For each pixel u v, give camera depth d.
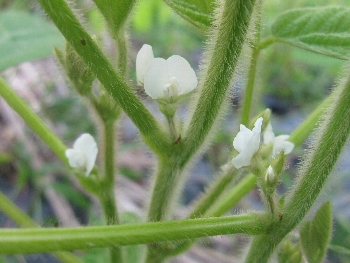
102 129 0.06
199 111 0.05
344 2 0.18
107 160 0.06
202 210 0.06
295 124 0.16
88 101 0.05
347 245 0.10
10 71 0.16
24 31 0.07
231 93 0.05
